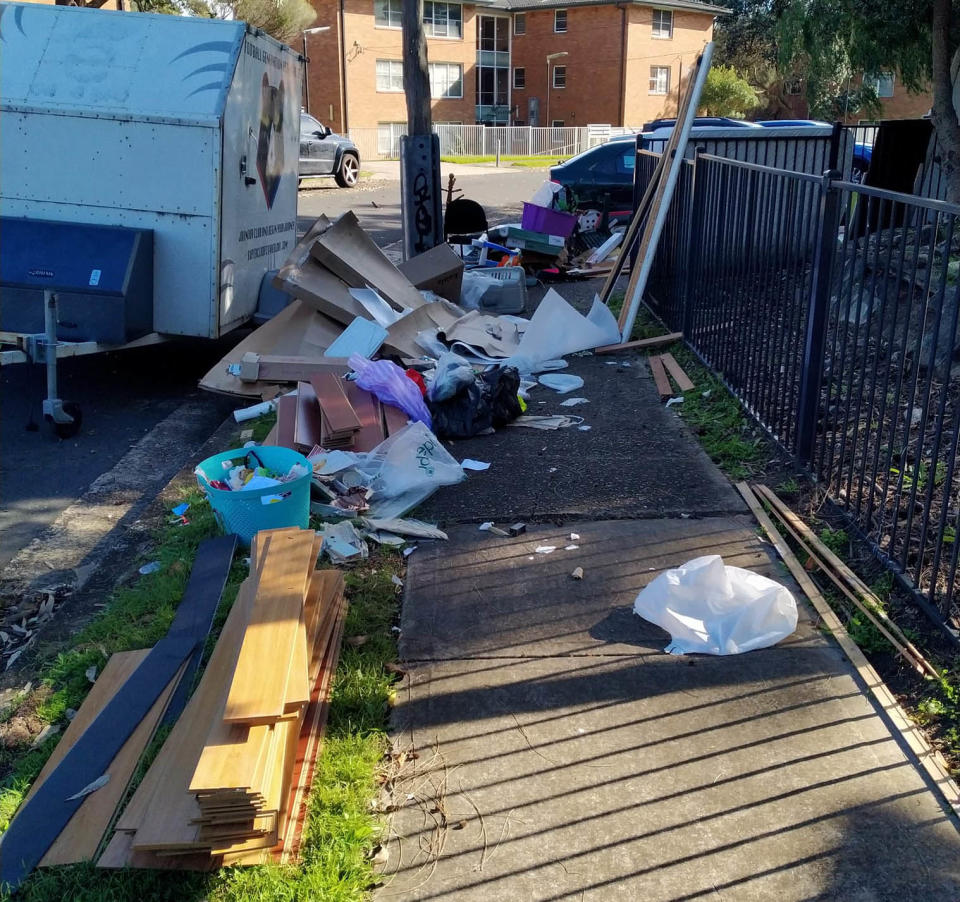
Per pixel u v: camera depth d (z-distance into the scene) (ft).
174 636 12.00
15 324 22.54
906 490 14.83
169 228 23.38
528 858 8.61
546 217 38.27
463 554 14.39
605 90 162.91
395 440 17.21
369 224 58.29
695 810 9.04
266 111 26.37
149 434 22.29
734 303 20.86
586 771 9.66
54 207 23.47
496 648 11.86
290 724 9.59
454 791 9.49
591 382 23.59
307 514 14.99
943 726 10.06
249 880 8.32
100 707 10.84
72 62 23.36
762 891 8.09
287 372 21.66
